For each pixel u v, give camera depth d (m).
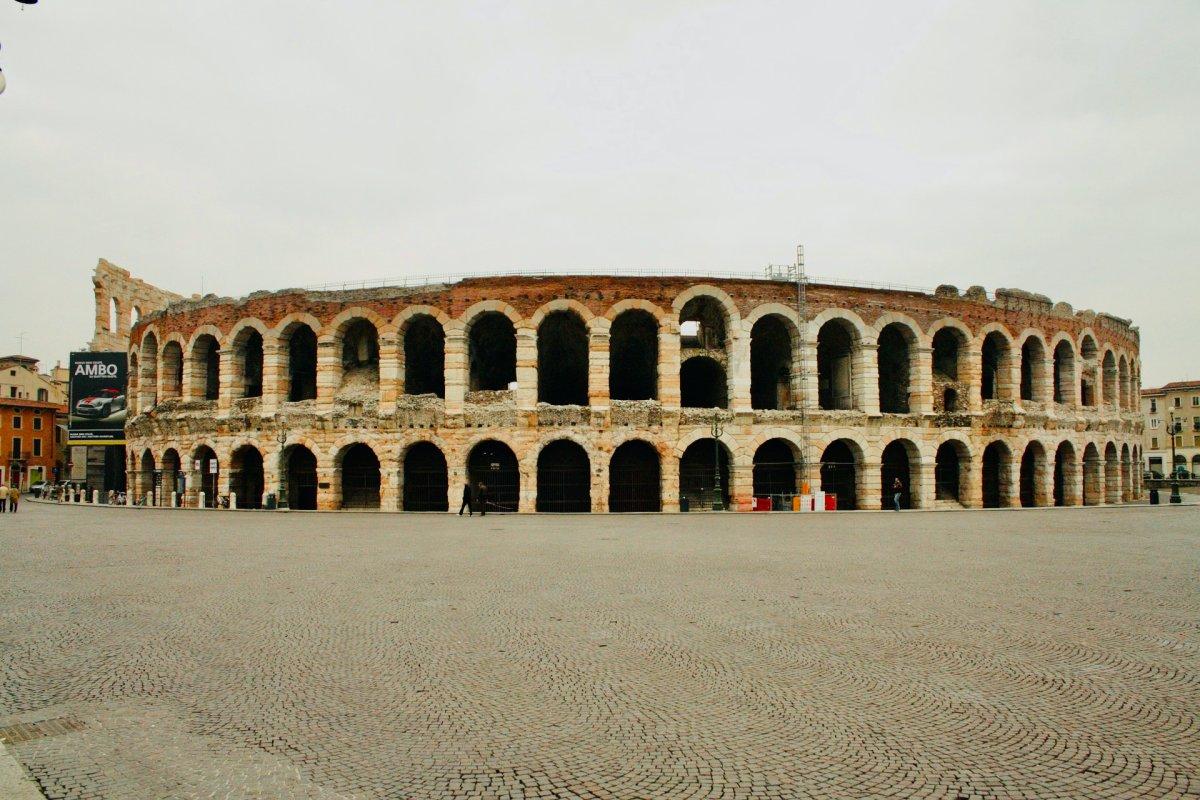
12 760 6.96
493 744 7.40
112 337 68.44
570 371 56.12
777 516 40.91
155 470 54.69
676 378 45.50
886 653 10.68
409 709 8.43
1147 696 8.78
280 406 48.47
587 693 8.97
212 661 10.41
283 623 12.80
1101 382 59.03
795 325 47.03
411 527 33.41
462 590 16.02
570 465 48.91
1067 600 14.64
